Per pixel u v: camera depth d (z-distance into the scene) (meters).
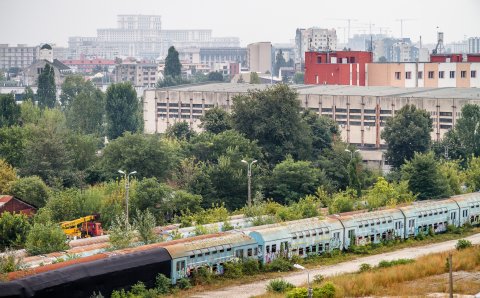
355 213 167.75
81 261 117.31
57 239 138.38
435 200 189.00
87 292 113.25
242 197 198.50
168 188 178.12
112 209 170.50
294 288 117.62
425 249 160.50
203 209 180.25
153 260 122.38
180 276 126.06
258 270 137.00
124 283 118.12
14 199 172.62
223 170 198.25
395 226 164.88
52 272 110.81
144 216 145.62
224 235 138.38
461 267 137.50
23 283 107.12
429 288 124.06
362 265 138.25
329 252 150.88
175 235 144.88
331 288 117.88
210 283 128.75
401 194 191.38
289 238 143.50
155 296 119.00
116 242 136.12
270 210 177.25
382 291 122.50
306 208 175.25
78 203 173.00
